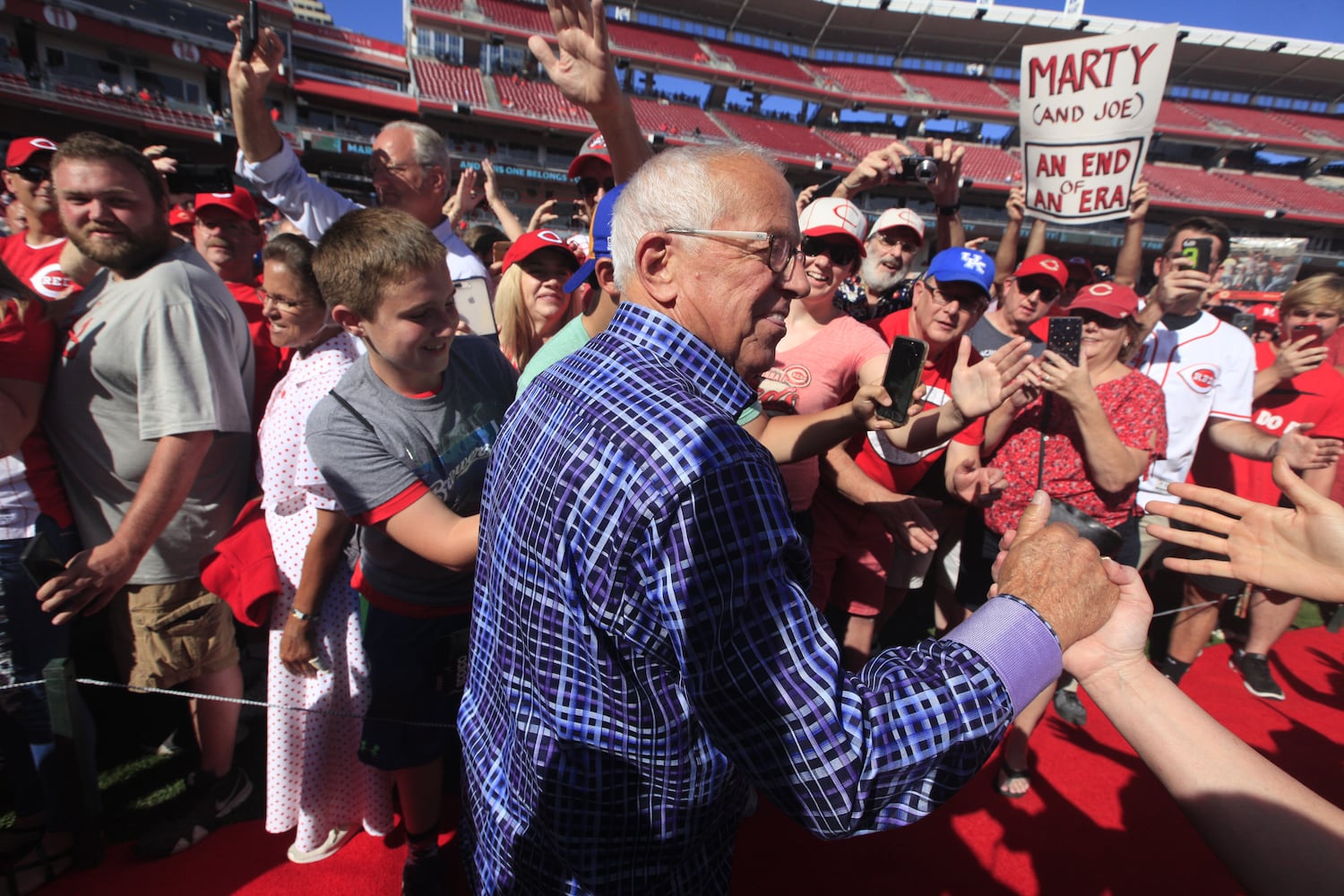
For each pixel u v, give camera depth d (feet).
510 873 3.39
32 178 9.60
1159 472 9.11
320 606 5.89
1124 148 10.11
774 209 3.04
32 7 64.59
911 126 104.32
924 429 6.05
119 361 5.68
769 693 2.50
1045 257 9.79
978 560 8.52
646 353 3.09
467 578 5.75
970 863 7.14
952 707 2.67
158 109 70.18
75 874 6.40
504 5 87.40
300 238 6.22
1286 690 10.30
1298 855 2.49
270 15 77.77
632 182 3.26
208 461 6.33
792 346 7.75
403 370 5.08
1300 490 3.31
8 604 5.87
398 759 5.84
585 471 2.72
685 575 2.52
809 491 7.48
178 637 6.37
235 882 6.44
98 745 7.97
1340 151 95.50
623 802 2.99
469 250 10.09
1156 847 7.38
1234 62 90.38
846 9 89.56
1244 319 12.59
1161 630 10.02
